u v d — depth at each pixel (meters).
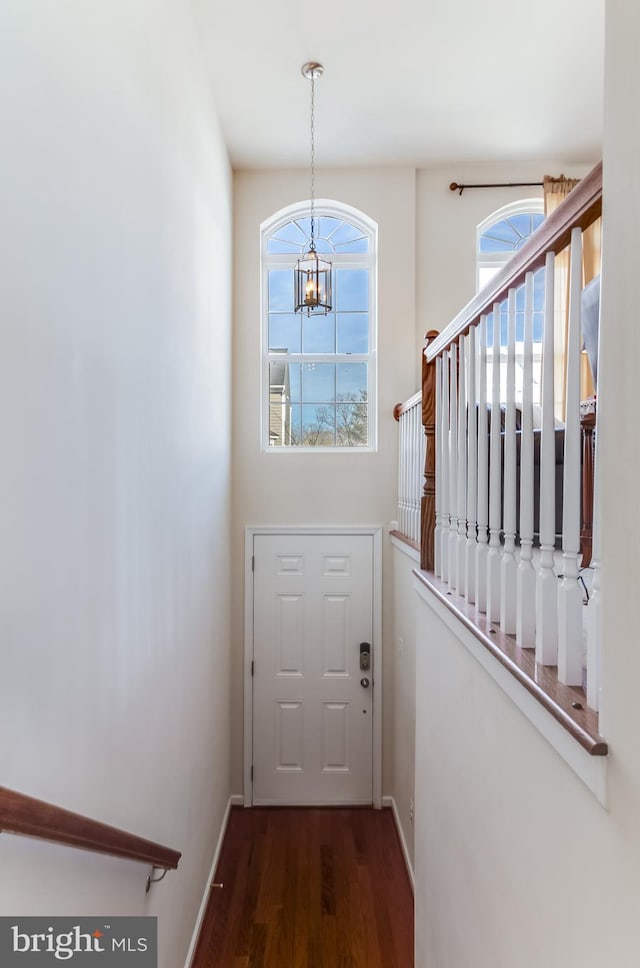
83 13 1.27
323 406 4.12
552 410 1.09
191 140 2.47
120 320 1.54
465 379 1.68
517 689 1.10
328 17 2.58
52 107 1.12
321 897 2.98
